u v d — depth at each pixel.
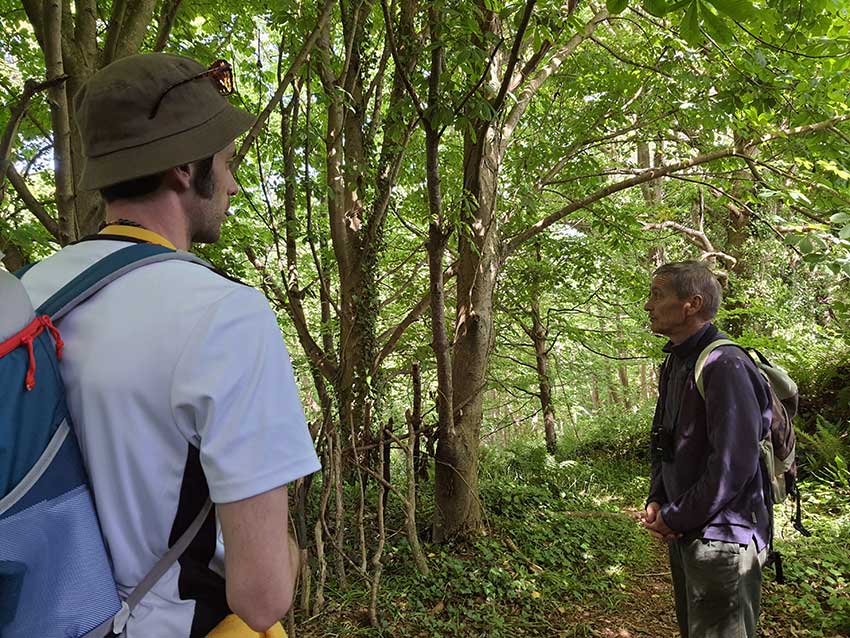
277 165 6.28
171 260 0.88
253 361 0.81
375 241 4.94
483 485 6.12
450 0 3.34
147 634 0.79
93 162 0.92
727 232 11.09
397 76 4.58
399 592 3.99
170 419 0.78
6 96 4.45
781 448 2.36
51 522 0.72
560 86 7.20
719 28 1.75
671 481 2.30
